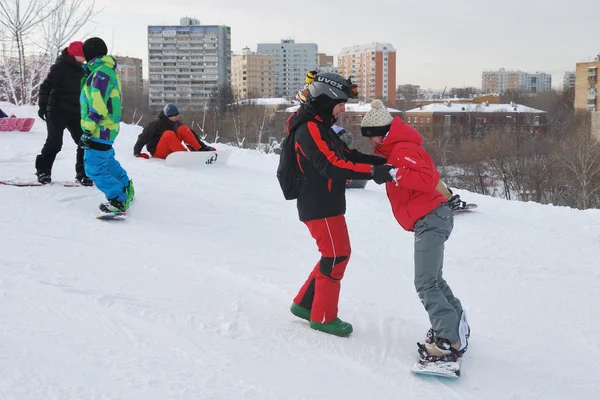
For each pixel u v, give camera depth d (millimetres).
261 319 3738
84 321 3416
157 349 3154
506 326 4008
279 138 39125
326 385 2975
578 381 3305
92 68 5625
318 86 3455
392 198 3424
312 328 3660
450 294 3436
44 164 6809
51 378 2734
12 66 18359
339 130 6742
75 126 6719
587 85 60250
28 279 3992
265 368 3078
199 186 7523
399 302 4301
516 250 5727
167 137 9141
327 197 3518
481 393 3064
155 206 6434
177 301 3881
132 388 2725
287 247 5484
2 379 2676
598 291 4754
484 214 7098
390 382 3082
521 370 3381
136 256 4797
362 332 3715
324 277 3613
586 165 30812
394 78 117812
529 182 34969
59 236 5137
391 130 3355
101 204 5918
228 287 4289
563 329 4004
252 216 6406
